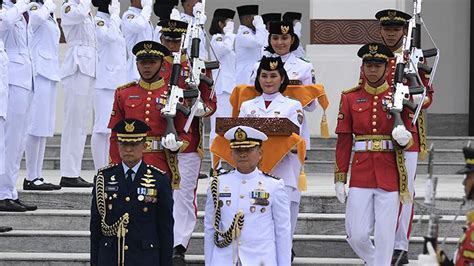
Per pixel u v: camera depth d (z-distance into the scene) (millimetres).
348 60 45219
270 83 26609
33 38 32875
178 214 26781
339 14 45438
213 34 39062
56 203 31516
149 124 25422
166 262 22375
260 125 25578
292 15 39594
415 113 24891
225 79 38094
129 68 36375
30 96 31328
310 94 28266
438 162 40938
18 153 30750
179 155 26672
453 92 49938
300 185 25812
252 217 23375
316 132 45188
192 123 26750
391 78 26094
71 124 33438
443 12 49688
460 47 49719
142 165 22453
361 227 25141
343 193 25516
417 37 27000
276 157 25656
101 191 22250
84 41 33938
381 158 25078
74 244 29078
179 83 26453
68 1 34062
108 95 34188
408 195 24938
